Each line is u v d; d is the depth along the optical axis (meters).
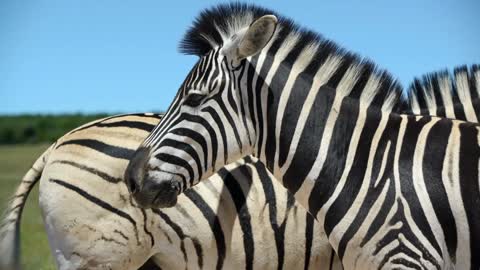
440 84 6.32
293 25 5.79
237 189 6.18
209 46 5.75
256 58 5.63
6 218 6.36
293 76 5.65
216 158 5.48
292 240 6.14
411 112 6.20
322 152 5.48
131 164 5.48
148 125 6.29
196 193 6.12
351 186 5.35
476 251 5.05
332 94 5.63
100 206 6.00
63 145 6.30
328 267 6.20
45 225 6.24
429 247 5.01
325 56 5.72
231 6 5.79
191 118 5.42
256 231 6.12
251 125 5.59
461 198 5.07
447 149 5.23
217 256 6.12
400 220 5.08
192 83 5.48
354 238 5.26
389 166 5.27
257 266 6.14
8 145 54.09
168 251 6.14
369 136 5.45
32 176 6.47
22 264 6.44
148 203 5.39
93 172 6.05
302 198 5.62
